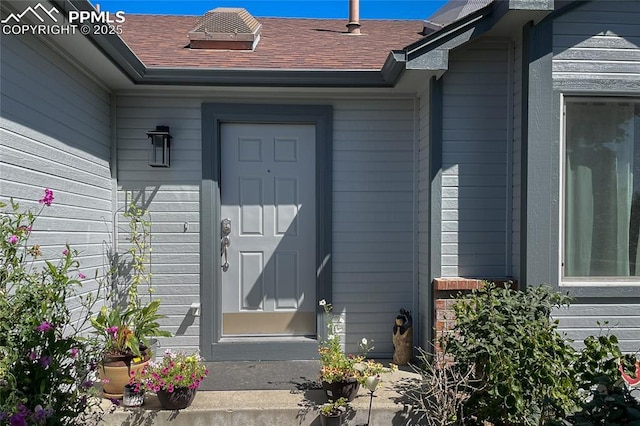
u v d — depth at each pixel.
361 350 4.08
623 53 3.34
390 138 4.12
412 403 2.98
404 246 4.13
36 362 2.29
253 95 4.03
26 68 2.70
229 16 5.00
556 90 3.31
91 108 3.56
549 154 3.30
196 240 4.02
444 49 3.26
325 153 4.07
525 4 3.06
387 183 4.13
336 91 3.99
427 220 3.72
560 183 3.32
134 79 3.69
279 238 4.14
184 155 4.01
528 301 2.88
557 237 3.31
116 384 3.02
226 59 4.12
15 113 2.60
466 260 3.60
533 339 2.57
